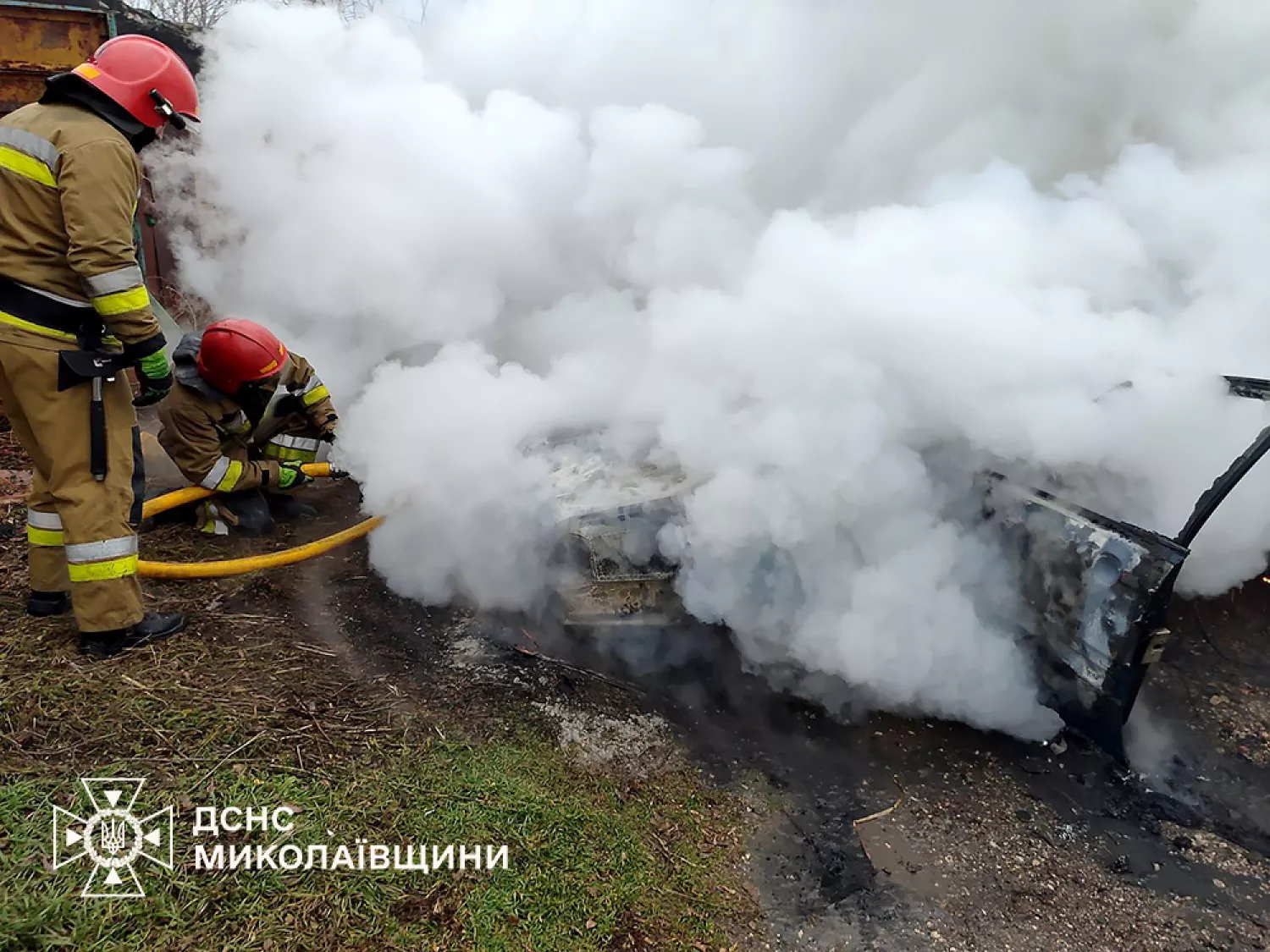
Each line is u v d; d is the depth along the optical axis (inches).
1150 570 95.7
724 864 92.3
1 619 115.0
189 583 132.3
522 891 81.3
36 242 97.9
